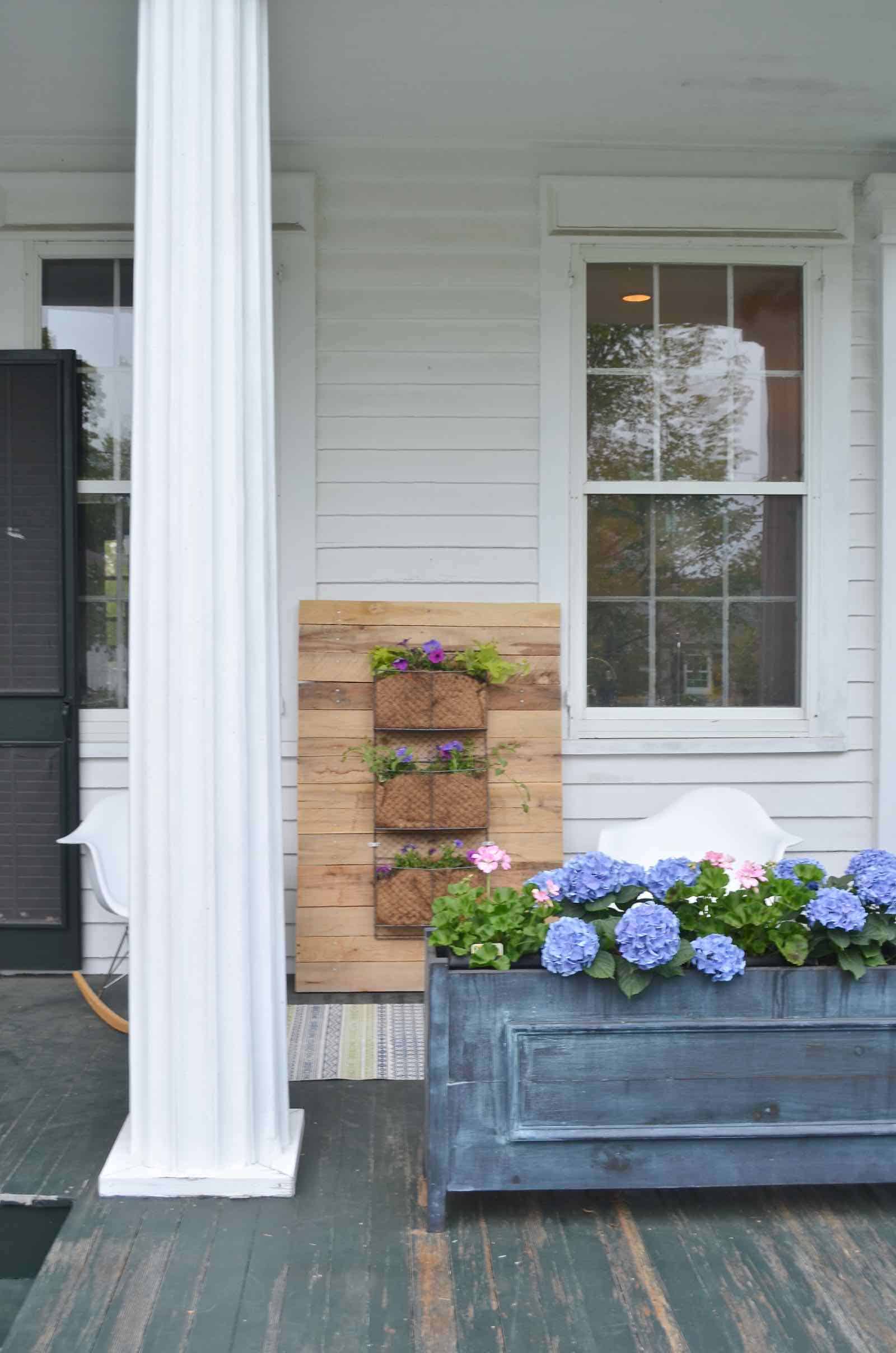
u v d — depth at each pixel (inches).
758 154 156.6
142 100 93.9
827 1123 88.4
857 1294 80.3
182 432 92.6
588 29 124.4
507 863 96.0
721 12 121.3
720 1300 79.4
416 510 155.7
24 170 154.0
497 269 155.3
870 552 159.0
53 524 152.6
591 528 157.2
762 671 158.6
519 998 87.2
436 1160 87.5
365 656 151.9
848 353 156.9
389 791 147.3
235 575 93.4
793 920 92.2
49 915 153.5
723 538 158.1
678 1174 87.9
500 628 153.9
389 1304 78.6
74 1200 92.4
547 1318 77.2
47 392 152.5
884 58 131.6
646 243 155.5
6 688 152.8
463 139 153.4
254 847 95.0
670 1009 87.9
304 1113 106.3
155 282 93.2
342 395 155.0
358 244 154.6
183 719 92.3
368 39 126.0
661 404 157.2
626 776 156.2
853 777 158.7
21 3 116.9
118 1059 124.1
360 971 147.2
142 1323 76.3
